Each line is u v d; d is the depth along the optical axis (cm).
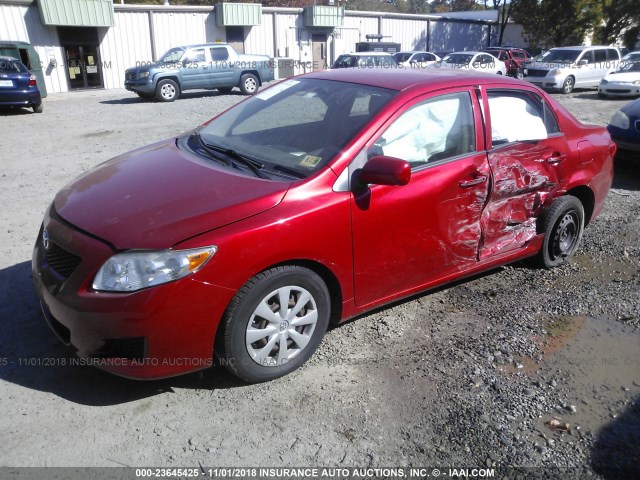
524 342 368
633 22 3581
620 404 310
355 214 322
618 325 395
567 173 452
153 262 268
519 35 4362
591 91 2162
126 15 2481
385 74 404
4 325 364
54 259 301
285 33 3005
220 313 283
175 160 362
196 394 307
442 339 369
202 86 1900
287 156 346
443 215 367
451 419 294
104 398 301
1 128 1221
